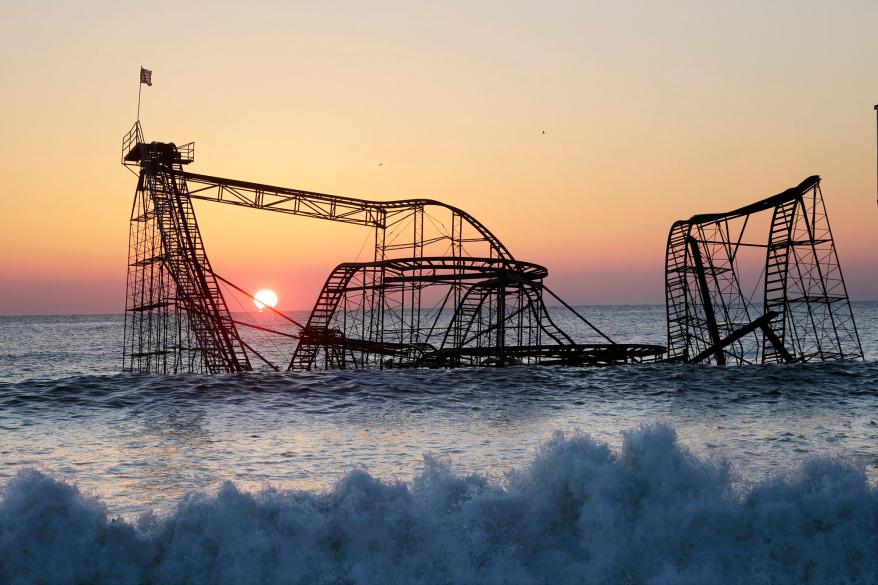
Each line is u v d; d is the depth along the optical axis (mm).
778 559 14477
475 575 14258
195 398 47750
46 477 14664
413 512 15195
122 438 33281
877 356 99438
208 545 14258
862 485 15523
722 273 80500
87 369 106062
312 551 14359
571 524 15188
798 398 48469
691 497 15227
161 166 74562
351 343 80250
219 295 74938
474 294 84250
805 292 73938
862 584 14070
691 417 39812
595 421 38812
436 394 51656
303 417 40594
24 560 13398
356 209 89062
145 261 74688
